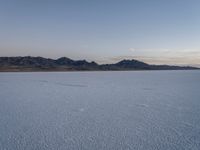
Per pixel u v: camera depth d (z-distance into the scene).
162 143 5.47
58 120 7.70
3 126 6.94
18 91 16.44
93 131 6.44
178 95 13.90
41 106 10.35
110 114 8.61
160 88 18.41
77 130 6.55
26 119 7.85
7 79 31.61
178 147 5.21
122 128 6.74
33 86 20.56
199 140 5.67
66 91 16.45
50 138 5.84
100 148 5.16
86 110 9.40
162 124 7.15
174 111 9.08
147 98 12.72
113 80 29.89
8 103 11.16
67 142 5.55
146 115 8.42
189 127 6.80
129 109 9.58
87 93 15.23
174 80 29.30
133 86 20.45
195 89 17.42
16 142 5.54
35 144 5.41
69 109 9.62
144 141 5.62
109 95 14.11
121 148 5.16
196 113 8.68
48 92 15.84
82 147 5.23
